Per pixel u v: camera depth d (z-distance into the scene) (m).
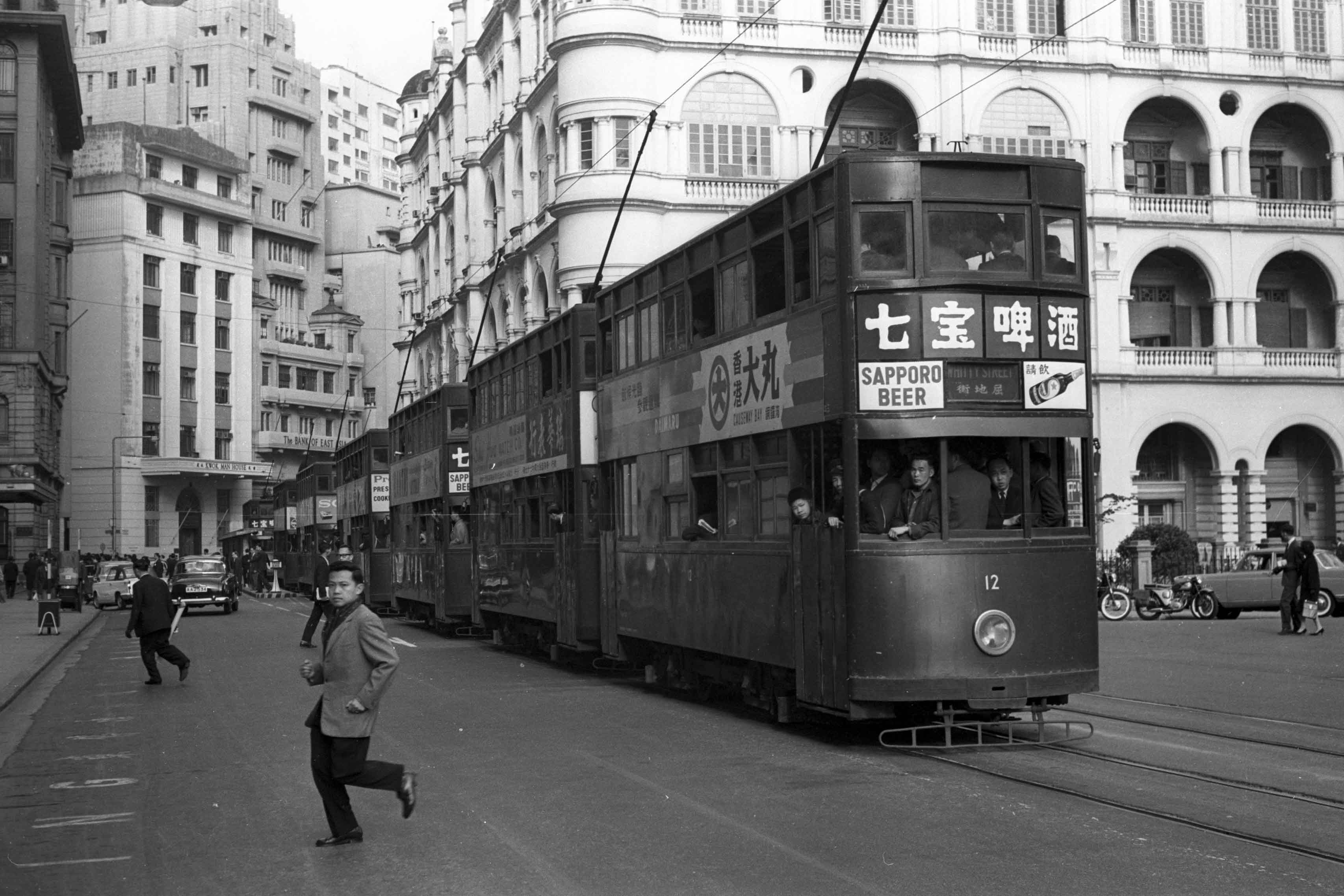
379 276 108.88
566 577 19.67
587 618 19.12
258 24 105.19
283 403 97.75
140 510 82.94
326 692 8.58
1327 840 8.05
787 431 13.00
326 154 134.62
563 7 45.19
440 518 29.19
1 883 8.02
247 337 92.19
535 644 24.16
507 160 55.66
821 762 11.31
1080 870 7.41
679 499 15.95
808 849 8.09
